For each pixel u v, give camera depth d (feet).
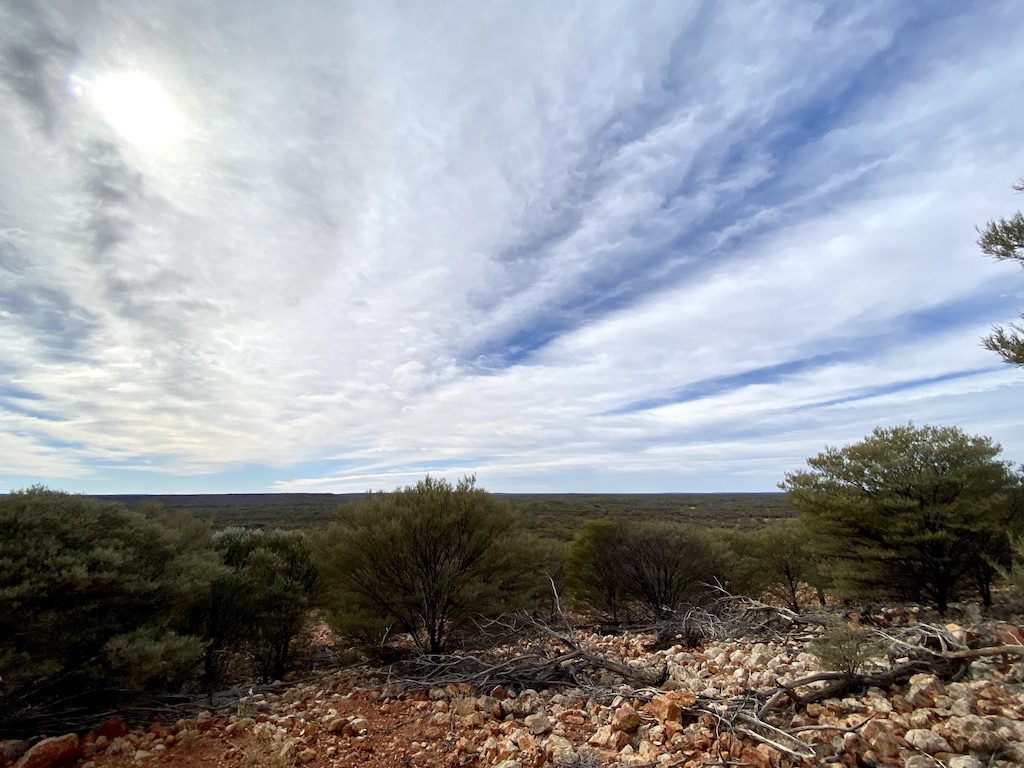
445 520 28.96
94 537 20.85
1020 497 31.45
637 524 43.73
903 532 31.32
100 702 19.69
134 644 18.71
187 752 16.43
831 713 15.35
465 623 29.89
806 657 22.16
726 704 16.28
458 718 18.26
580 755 13.98
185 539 27.61
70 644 18.48
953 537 29.22
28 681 17.74
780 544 42.70
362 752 15.78
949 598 34.60
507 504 33.78
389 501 30.01
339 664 30.01
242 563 29.84
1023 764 11.55
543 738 16.02
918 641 20.52
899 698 15.61
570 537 72.23
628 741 15.06
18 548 18.06
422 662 25.82
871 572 33.40
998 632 19.61
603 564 42.11
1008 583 28.99
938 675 17.44
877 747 12.66
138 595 20.67
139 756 15.90
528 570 34.22
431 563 28.84
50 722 18.12
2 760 15.72
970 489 31.50
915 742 12.73
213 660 25.85
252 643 27.02
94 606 19.16
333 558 29.37
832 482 35.19
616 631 38.68
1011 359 24.95
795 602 42.70
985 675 16.81
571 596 43.91
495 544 30.48
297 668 30.89
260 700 22.45
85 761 15.78
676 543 39.96
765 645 26.04
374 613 28.17
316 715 19.69
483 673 22.39
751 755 12.96
